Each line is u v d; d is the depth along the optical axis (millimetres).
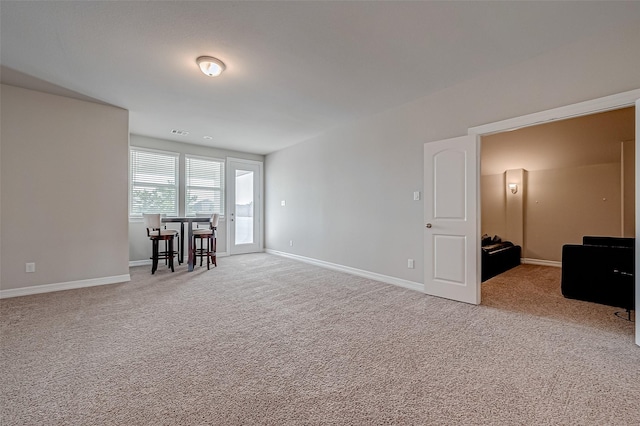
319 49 2564
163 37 2375
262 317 2729
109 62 2777
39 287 3469
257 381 1696
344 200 4785
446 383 1682
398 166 3930
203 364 1883
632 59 2225
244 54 2639
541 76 2674
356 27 2256
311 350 2082
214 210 6398
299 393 1585
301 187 5840
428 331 2412
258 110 4098
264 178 7156
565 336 2311
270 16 2117
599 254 3143
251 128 4973
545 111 2645
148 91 3451
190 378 1724
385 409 1458
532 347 2125
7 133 3297
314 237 5473
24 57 2684
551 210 5828
